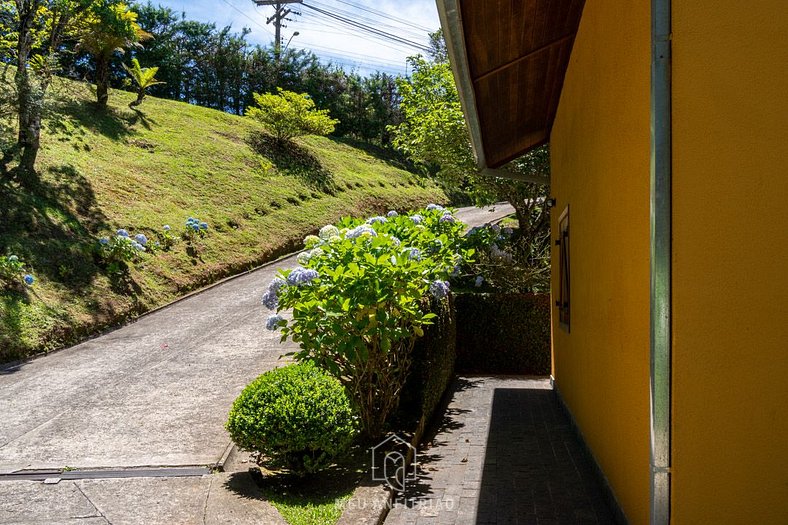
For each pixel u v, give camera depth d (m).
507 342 9.59
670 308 2.79
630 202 3.41
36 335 9.85
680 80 2.76
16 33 15.92
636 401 3.29
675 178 2.77
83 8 17.28
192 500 4.18
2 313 9.91
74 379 8.06
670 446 2.79
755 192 2.72
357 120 39.47
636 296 3.29
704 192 2.75
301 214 21.58
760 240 2.72
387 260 5.15
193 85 35.72
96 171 17.34
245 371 8.05
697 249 2.75
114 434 5.81
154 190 18.17
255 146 26.47
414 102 16.27
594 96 4.57
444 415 6.75
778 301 2.71
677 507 2.76
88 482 4.61
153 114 25.22
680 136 2.77
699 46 2.75
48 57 15.77
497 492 4.33
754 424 2.71
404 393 6.01
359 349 5.06
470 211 28.88
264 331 10.49
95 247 13.12
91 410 6.66
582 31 5.08
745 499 2.72
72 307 11.07
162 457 5.12
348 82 39.91
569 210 6.18
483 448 5.45
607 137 4.07
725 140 2.74
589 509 3.98
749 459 2.72
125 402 6.91
